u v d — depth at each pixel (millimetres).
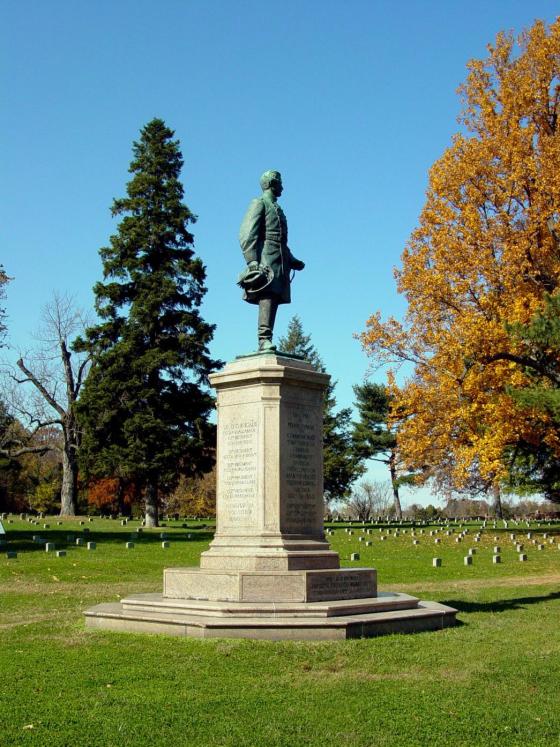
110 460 46500
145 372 46844
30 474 81000
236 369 14180
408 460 39594
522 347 33531
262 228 15273
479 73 39812
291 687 9188
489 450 34188
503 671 9953
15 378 61469
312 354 80875
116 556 27250
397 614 12570
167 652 10680
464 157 37500
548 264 37500
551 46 38875
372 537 40438
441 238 36781
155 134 51031
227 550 13469
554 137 37562
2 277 42844
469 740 7512
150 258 49406
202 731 7625
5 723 7832
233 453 14000
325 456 73688
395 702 8609
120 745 7242
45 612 15281
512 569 25875
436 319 37375
